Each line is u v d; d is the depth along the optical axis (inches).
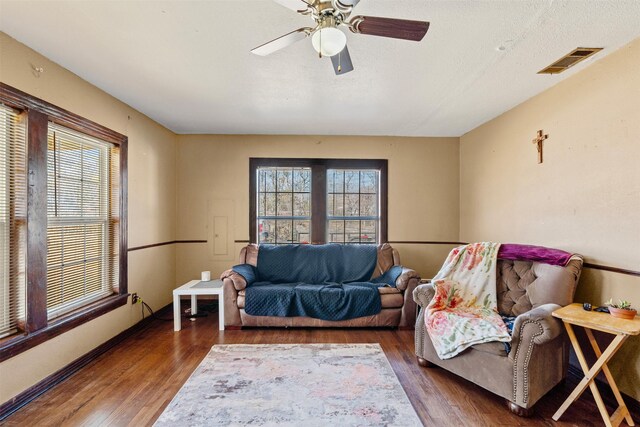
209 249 166.7
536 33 74.2
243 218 167.2
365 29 58.6
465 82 101.5
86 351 99.1
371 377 90.2
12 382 75.1
